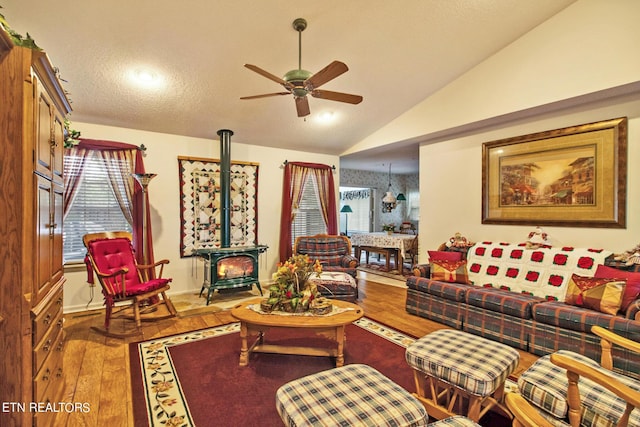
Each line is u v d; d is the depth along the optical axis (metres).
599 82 2.86
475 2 2.87
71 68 3.06
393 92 4.18
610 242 3.12
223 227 4.62
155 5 2.55
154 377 2.34
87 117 3.89
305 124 4.79
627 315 2.38
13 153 1.43
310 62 3.40
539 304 2.79
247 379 2.33
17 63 1.44
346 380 1.51
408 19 2.98
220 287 4.29
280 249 5.57
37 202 1.55
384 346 2.90
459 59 3.64
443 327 3.38
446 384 1.77
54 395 1.84
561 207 3.43
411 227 8.48
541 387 1.48
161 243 4.54
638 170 2.95
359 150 5.64
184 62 3.20
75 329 3.27
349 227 10.20
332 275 4.23
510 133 3.86
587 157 3.24
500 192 3.96
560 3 3.00
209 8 2.63
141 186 4.25
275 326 2.42
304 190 5.86
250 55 3.19
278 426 1.83
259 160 5.40
